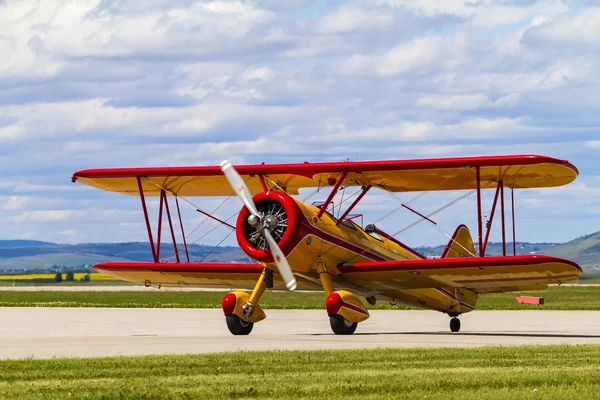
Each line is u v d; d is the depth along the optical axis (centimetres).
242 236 4219
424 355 2853
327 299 4188
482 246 4269
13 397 1950
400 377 2262
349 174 4381
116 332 4456
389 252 4828
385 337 4034
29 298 9750
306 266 4288
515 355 2869
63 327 4828
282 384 2142
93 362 2617
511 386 2119
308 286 4694
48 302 8588
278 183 4709
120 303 8412
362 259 4553
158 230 4969
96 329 4684
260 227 4075
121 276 5088
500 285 4619
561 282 4459
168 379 2256
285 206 4147
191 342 3619
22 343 3541
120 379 2259
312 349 3173
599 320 6209
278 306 7925
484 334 4481
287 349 3195
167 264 4772
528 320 6172
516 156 4038
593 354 2909
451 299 5103
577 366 2533
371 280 4534
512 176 4356
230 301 4275
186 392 2016
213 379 2248
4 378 2266
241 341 3691
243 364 2584
